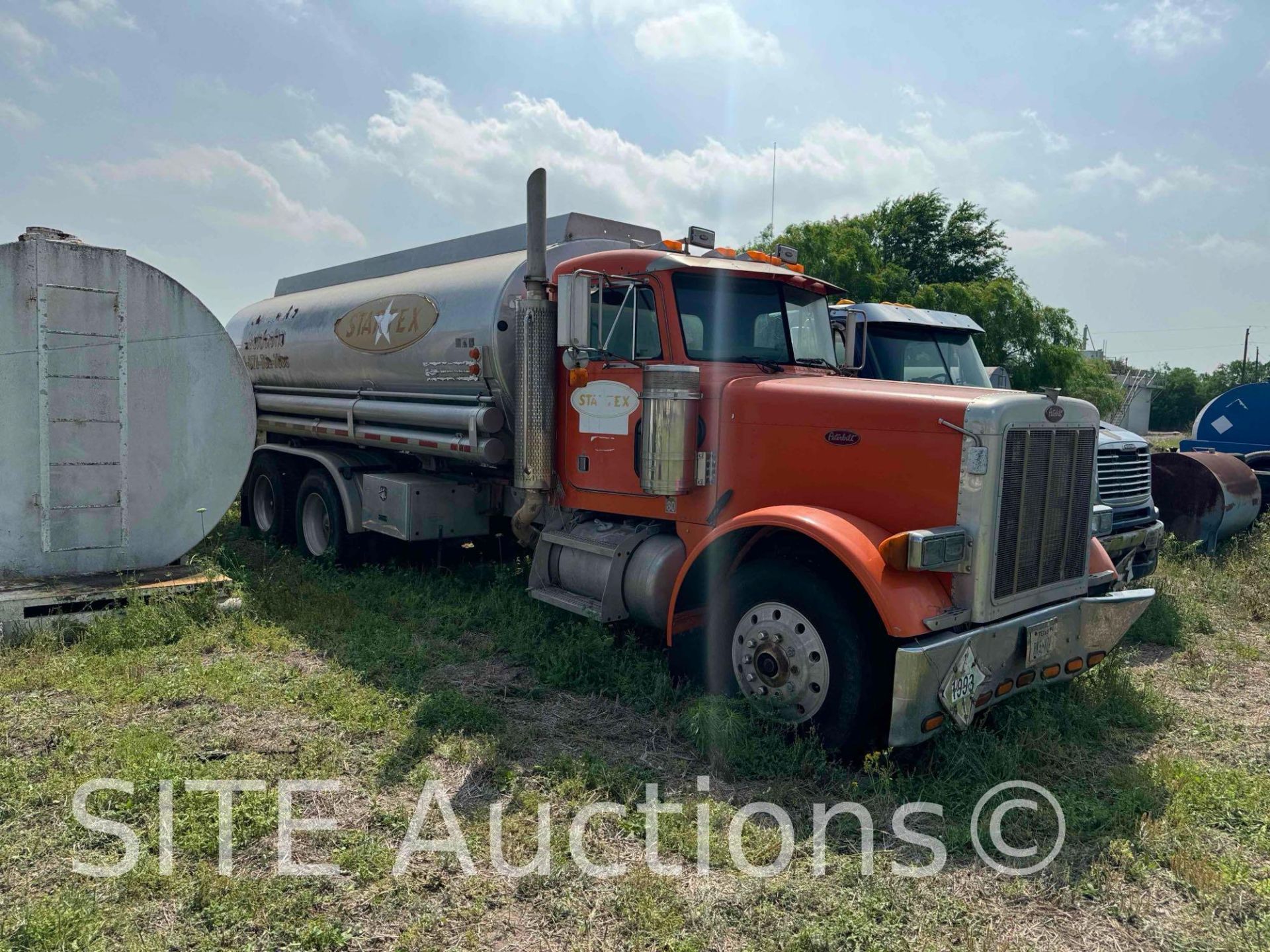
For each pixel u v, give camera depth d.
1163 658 6.80
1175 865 3.68
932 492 4.51
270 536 10.02
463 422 7.07
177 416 7.36
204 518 7.55
